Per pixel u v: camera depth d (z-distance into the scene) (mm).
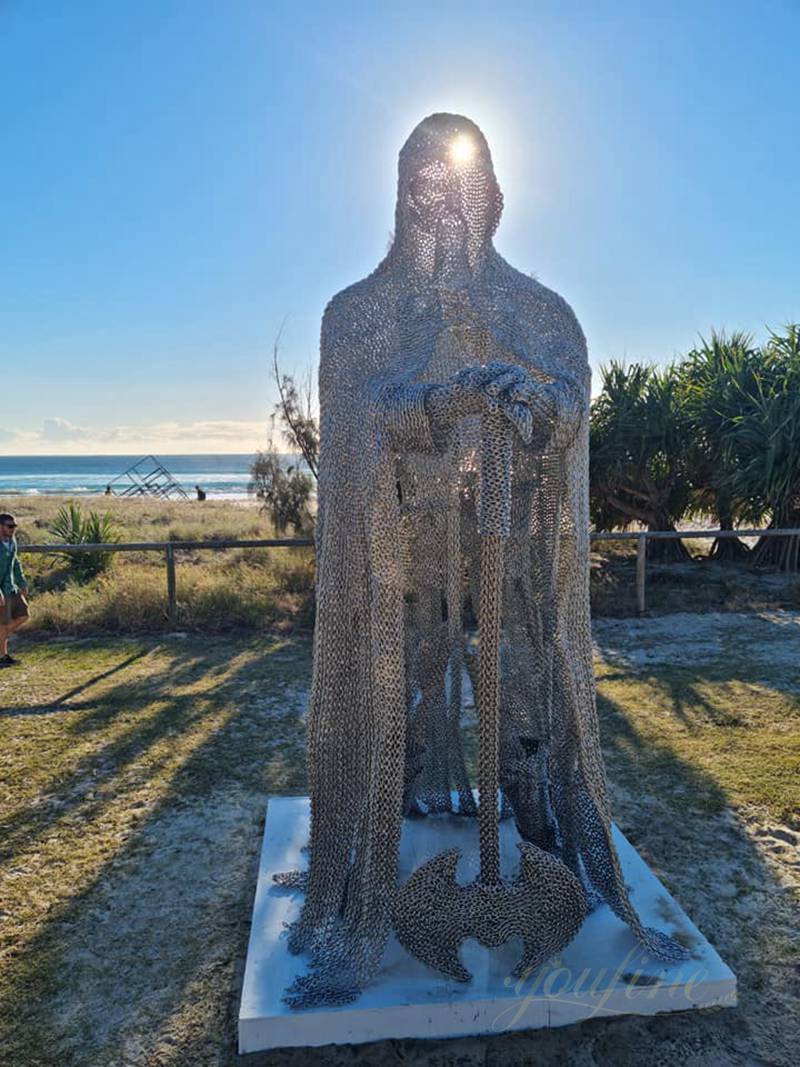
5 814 4160
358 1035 2520
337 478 2818
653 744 5035
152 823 4055
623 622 8508
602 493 12953
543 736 3225
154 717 5629
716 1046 2512
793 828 3904
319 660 2934
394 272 2875
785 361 12188
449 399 2379
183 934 3139
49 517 22500
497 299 2820
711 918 3188
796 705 5664
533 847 2541
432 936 2566
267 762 4820
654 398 12414
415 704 3633
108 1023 2666
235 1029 2627
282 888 3189
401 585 2631
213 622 8484
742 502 11906
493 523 2396
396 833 2668
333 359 2834
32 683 6480
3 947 3066
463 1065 2443
